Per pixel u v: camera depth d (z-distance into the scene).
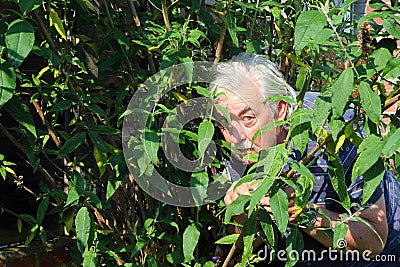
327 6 1.51
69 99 1.93
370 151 1.40
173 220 2.01
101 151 1.79
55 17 1.90
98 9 2.11
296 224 1.73
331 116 1.52
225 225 2.05
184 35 1.90
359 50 1.56
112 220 2.18
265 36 2.38
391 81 1.57
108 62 2.03
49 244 2.37
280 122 1.63
